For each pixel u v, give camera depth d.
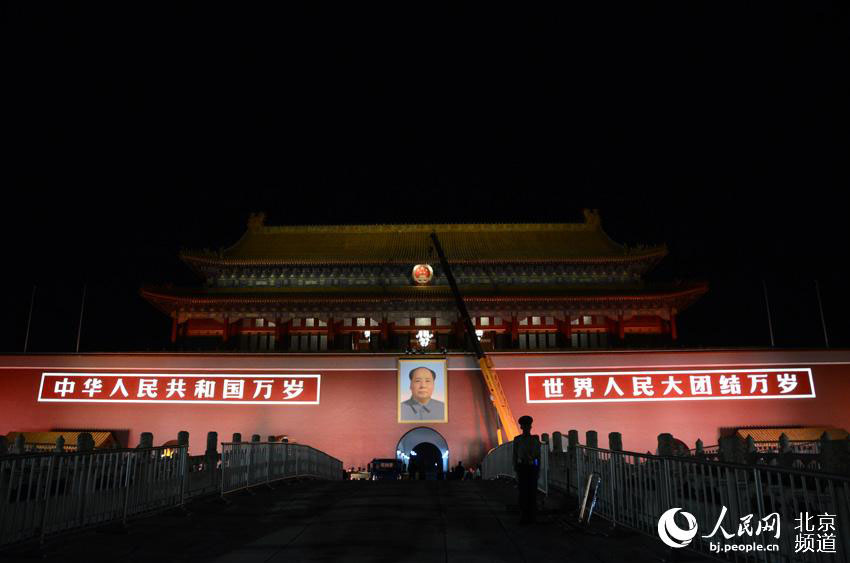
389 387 58.84
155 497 19.47
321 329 70.56
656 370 58.38
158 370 58.75
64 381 58.28
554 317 68.50
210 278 72.81
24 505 14.17
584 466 20.67
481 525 18.33
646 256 69.94
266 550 14.90
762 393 57.72
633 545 15.30
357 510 21.53
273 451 30.20
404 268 71.69
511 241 77.38
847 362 58.59
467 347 68.31
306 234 80.75
